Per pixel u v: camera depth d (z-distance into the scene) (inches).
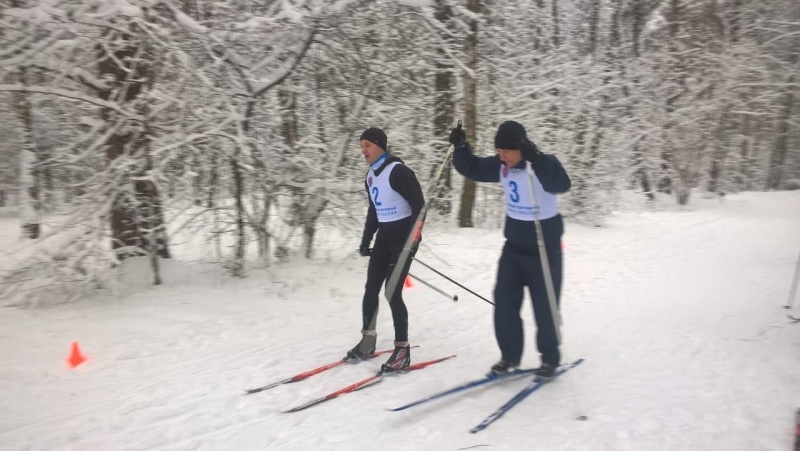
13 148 324.5
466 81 390.3
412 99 355.3
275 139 259.4
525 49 500.7
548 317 144.1
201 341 181.8
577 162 478.0
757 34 757.9
